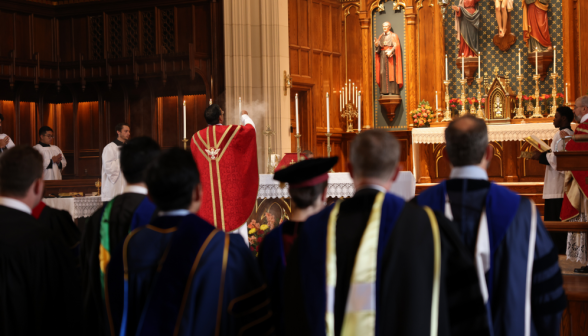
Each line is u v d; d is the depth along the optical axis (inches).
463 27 434.9
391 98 455.5
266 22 401.1
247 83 396.5
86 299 86.8
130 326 73.3
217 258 72.0
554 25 422.3
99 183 284.4
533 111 412.8
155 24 408.5
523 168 408.8
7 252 83.2
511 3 425.4
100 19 422.0
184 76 401.4
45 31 424.5
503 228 78.5
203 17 402.9
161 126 416.8
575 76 416.2
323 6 455.5
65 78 418.9
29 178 88.3
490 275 78.4
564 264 226.5
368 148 71.2
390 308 62.7
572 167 161.0
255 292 74.4
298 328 68.1
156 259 74.2
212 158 212.2
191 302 70.1
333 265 67.0
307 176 88.1
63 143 435.8
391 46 455.8
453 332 66.4
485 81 440.5
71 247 109.1
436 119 434.3
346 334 63.7
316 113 443.8
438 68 448.5
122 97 419.8
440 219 68.1
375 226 66.2
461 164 84.9
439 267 64.2
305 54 437.1
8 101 412.5
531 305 80.0
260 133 399.2
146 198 89.4
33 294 84.6
